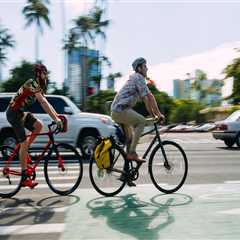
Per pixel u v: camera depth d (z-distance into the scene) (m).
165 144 7.41
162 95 89.19
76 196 7.28
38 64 6.73
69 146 7.40
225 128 18.56
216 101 88.81
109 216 5.95
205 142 24.36
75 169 7.47
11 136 13.70
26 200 7.00
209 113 85.62
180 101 94.69
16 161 7.16
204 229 5.31
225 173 10.08
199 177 9.41
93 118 13.99
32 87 6.67
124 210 6.27
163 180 7.45
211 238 4.95
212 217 5.87
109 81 61.44
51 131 7.21
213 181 8.84
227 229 5.31
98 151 7.13
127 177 7.17
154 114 7.23
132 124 7.18
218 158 13.77
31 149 13.41
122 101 7.09
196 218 5.82
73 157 7.46
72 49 60.38
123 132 7.37
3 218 5.89
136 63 7.25
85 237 5.03
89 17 59.47
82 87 59.81
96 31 59.78
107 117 14.18
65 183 7.54
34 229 5.38
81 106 59.84
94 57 60.56
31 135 7.06
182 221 5.67
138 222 5.63
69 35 60.09
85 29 59.34
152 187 8.05
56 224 5.58
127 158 7.17
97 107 59.16
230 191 7.71
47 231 5.29
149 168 7.40
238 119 18.53
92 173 7.18
